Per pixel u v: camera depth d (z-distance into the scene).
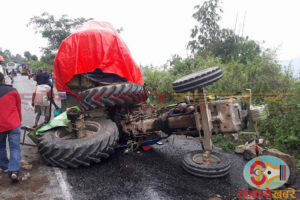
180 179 3.37
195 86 3.09
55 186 3.17
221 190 3.03
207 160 3.48
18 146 3.30
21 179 3.34
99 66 4.97
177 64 11.58
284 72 5.91
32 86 17.92
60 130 4.39
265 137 4.50
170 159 4.16
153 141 4.46
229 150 4.44
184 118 3.79
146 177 3.45
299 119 4.03
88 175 3.52
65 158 3.62
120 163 3.98
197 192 2.99
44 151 3.78
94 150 3.72
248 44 12.72
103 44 5.05
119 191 3.04
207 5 15.80
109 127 4.23
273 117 4.56
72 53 5.00
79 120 4.21
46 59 24.56
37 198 2.87
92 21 5.97
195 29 16.27
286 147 4.08
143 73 11.16
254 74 6.55
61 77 5.15
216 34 14.73
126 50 5.39
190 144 5.03
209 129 3.44
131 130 4.57
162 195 2.93
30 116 8.05
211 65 9.17
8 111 3.22
